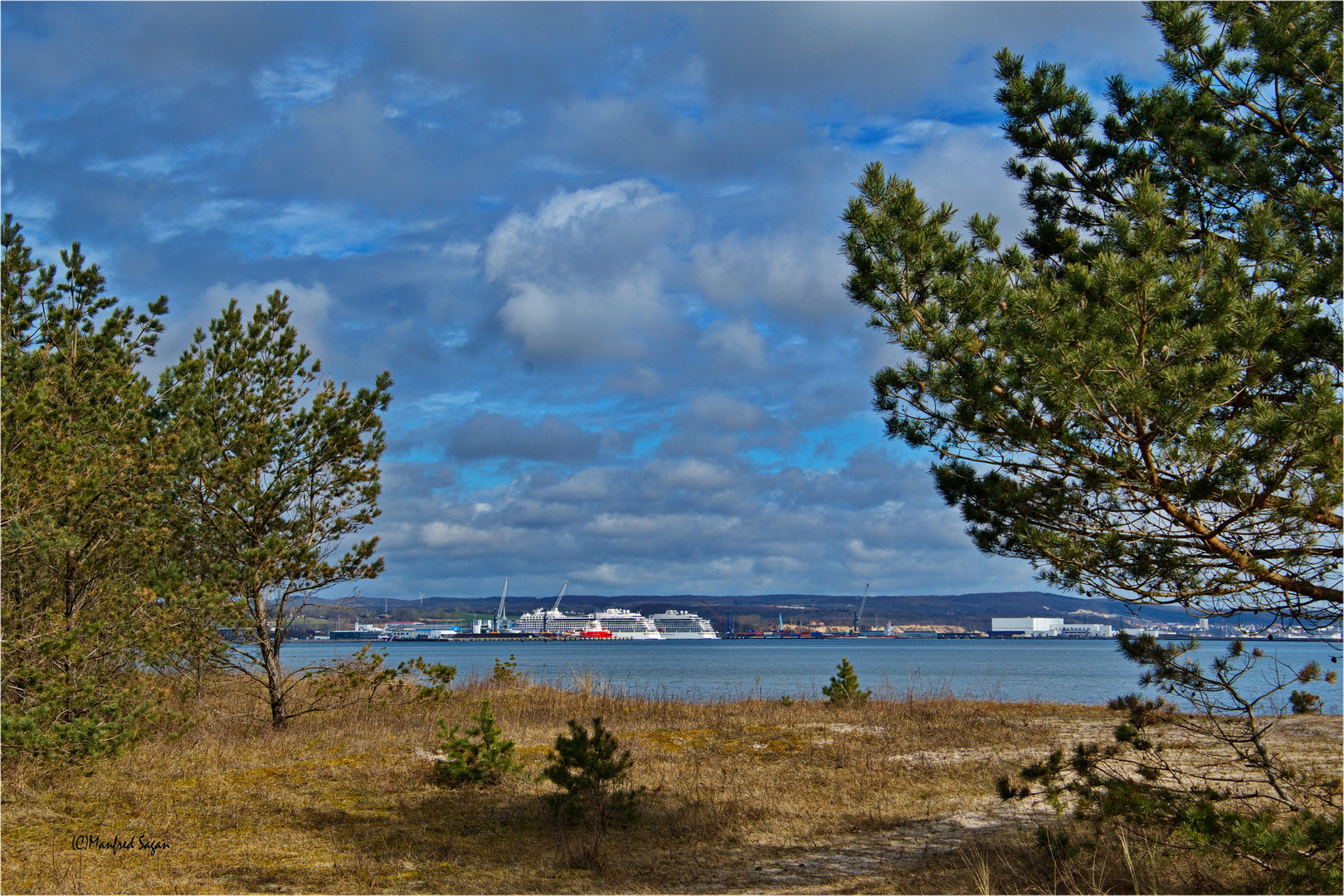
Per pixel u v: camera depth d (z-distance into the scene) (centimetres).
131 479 1214
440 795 1080
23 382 1141
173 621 1298
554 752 1366
